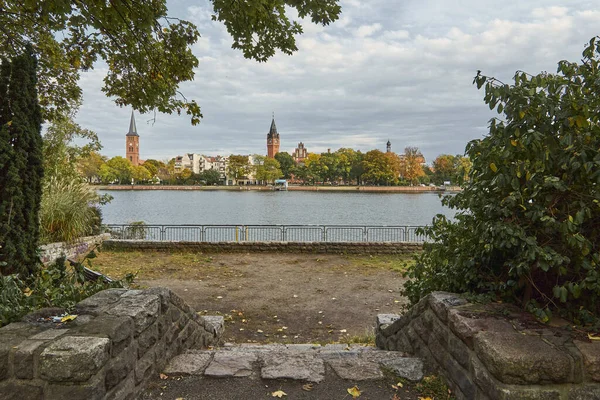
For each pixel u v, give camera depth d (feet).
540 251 7.38
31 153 13.75
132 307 8.85
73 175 46.24
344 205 154.20
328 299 24.80
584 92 7.97
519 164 7.91
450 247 10.71
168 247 41.65
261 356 11.06
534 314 8.09
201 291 26.45
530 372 6.17
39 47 23.29
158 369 9.82
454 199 10.25
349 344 15.94
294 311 22.35
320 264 35.96
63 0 15.58
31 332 7.39
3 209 12.66
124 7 17.87
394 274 31.96
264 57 20.67
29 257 13.44
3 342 6.89
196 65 22.93
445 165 328.08
